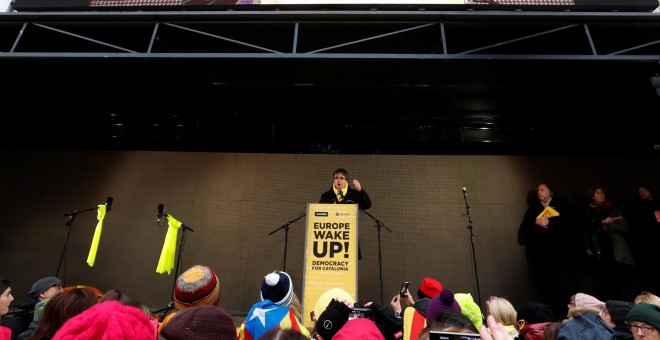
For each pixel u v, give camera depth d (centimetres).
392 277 704
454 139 841
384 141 845
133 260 719
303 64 687
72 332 118
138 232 742
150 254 724
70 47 756
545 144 834
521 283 694
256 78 750
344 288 458
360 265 714
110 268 712
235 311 680
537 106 830
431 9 644
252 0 654
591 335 245
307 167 803
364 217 752
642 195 686
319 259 471
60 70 720
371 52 749
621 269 634
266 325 228
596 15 610
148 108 862
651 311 255
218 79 754
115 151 820
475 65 687
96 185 785
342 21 646
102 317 122
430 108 848
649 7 627
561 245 620
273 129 863
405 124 857
